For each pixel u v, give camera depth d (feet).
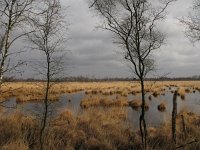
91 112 57.77
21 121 40.75
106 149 36.06
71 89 161.79
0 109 48.21
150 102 95.96
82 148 37.09
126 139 38.58
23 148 29.96
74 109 69.82
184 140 34.24
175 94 33.30
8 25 23.93
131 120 58.54
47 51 28.94
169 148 32.30
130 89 158.81
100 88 175.52
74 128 42.86
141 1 27.61
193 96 119.65
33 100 90.12
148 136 38.37
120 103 84.38
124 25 27.73
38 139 34.19
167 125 42.93
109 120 50.47
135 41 27.86
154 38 28.09
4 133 36.09
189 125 41.68
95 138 39.50
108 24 27.53
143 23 27.96
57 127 41.96
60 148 33.86
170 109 77.92
